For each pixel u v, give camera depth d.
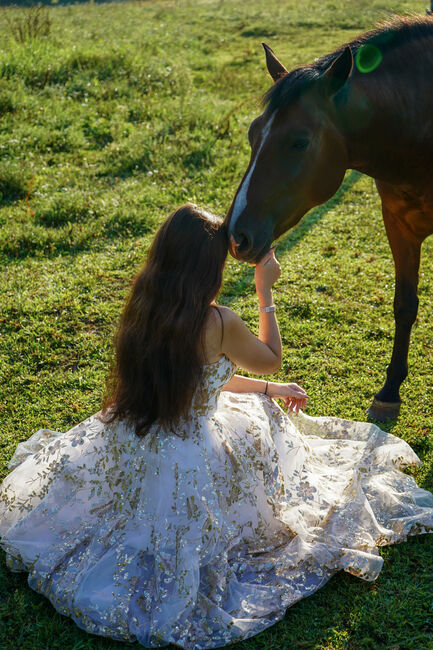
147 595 2.19
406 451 2.95
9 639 2.18
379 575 2.43
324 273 4.90
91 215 5.71
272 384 2.70
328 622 2.24
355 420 3.37
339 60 2.38
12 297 4.47
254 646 2.16
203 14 18.11
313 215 6.05
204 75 10.90
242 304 4.49
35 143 7.13
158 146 7.06
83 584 2.21
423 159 2.79
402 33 2.71
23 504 2.46
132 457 2.27
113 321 4.25
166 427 2.17
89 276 4.76
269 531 2.47
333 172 2.61
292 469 2.60
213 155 7.00
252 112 8.68
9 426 3.28
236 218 2.46
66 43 10.79
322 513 2.55
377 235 5.59
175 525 2.19
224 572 2.28
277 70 2.84
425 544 2.58
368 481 2.81
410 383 3.66
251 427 2.44
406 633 2.19
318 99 2.45
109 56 9.91
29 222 5.56
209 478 2.23
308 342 4.07
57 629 2.20
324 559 2.38
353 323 4.30
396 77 2.64
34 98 8.05
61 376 3.69
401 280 3.30
